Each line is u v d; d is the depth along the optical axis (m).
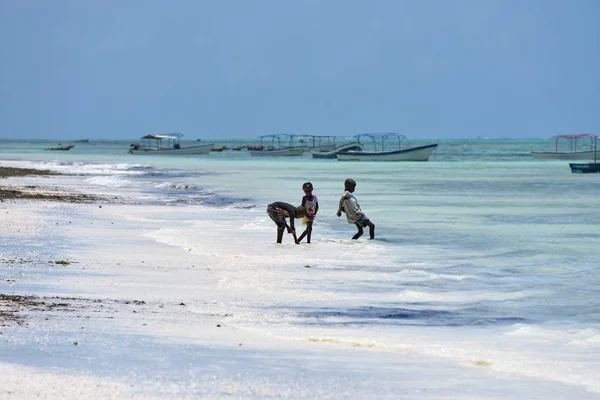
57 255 50.91
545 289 40.84
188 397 19.83
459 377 23.12
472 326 31.70
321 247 57.62
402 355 25.98
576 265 49.59
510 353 26.45
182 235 63.75
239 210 91.94
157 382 21.11
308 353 25.78
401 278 44.03
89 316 31.23
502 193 126.00
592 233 68.12
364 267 48.06
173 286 40.38
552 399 20.97
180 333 28.50
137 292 38.31
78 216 80.00
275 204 59.69
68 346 25.33
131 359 23.80
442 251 56.25
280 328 30.34
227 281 42.06
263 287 40.47
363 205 100.56
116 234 64.19
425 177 184.25
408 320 32.84
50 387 20.05
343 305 35.91
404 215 85.75
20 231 64.19
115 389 20.20
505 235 66.69
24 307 32.69
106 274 43.75
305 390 21.05
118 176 187.38
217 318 32.12
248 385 21.30
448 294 39.22
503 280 43.72
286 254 53.41
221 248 56.00
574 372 23.86
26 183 148.88
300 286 41.00
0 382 20.30
